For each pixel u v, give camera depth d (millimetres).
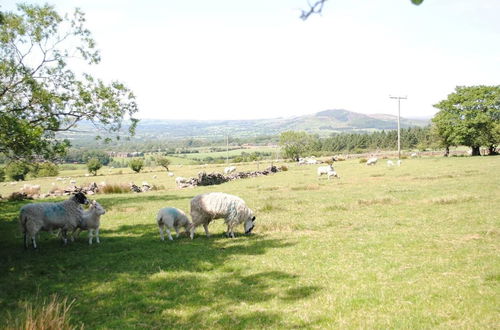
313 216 21016
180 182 48031
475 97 77438
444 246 13539
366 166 64375
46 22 20500
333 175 46406
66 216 14977
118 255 13625
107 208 27078
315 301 8961
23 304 9094
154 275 11250
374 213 21203
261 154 180500
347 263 12016
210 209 15789
